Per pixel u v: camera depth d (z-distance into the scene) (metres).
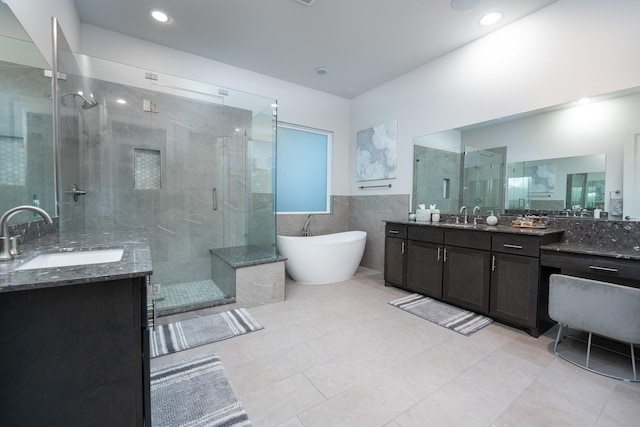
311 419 1.33
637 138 2.01
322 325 2.35
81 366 0.89
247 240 3.73
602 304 1.65
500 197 2.79
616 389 1.55
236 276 2.70
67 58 2.27
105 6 2.42
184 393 1.50
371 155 4.26
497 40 2.74
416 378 1.65
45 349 0.85
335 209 4.57
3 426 0.82
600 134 2.17
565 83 2.30
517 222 2.59
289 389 1.54
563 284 1.81
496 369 1.74
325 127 4.38
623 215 2.06
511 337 2.16
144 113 3.05
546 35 2.40
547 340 2.11
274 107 3.31
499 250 2.35
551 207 2.44
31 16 1.66
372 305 2.81
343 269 3.65
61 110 2.22
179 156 3.29
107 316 0.92
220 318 2.45
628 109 2.04
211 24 2.67
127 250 1.35
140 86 2.99
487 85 2.83
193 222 3.41
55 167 2.11
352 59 3.33
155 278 3.22
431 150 3.41
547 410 1.39
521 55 2.56
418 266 3.05
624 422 1.31
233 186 3.64
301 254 3.45
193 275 3.43
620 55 2.03
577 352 1.94
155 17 2.56
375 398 1.48
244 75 3.59
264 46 3.04
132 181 3.04
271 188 3.30
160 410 1.37
